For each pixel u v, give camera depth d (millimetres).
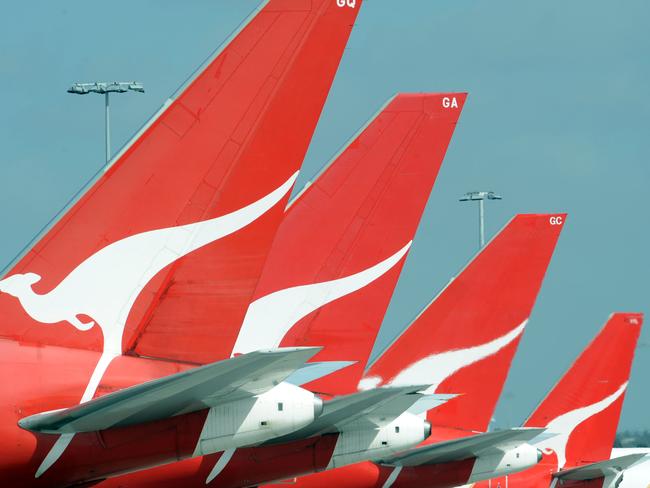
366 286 101875
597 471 174750
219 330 67375
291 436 87375
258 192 68375
